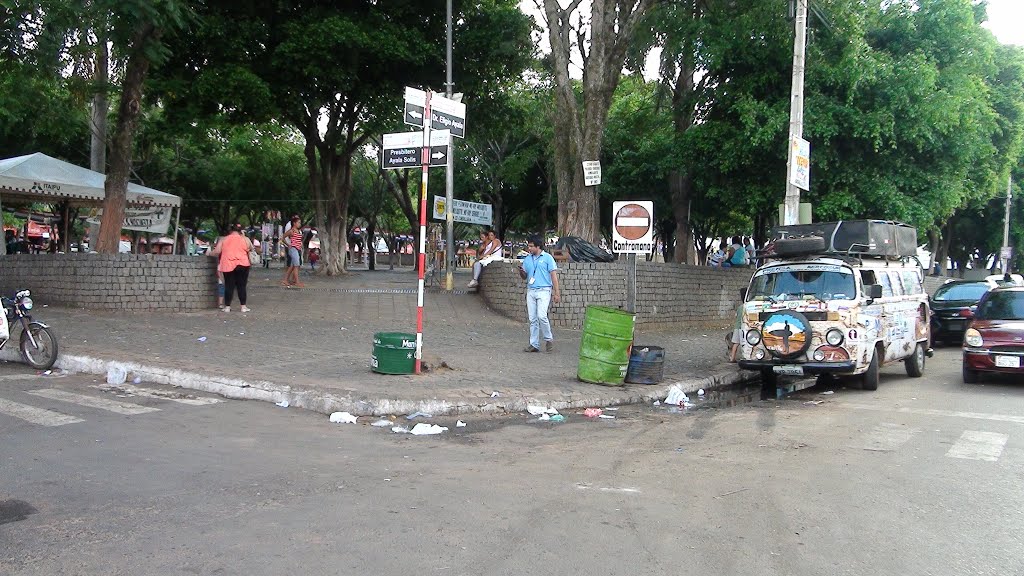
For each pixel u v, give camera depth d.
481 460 6.68
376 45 20.19
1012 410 9.59
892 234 13.20
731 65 19.02
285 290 19.69
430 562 4.30
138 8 13.12
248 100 19.67
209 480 5.79
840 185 18.72
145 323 14.01
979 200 28.70
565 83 18.70
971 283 19.73
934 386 11.87
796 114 15.22
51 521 4.83
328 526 4.84
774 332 10.80
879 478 6.25
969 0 19.41
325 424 7.93
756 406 9.90
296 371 10.09
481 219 23.16
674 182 24.06
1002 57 26.28
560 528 4.91
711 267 20.44
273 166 37.88
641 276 18.02
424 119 9.87
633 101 30.98
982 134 20.80
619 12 18.86
